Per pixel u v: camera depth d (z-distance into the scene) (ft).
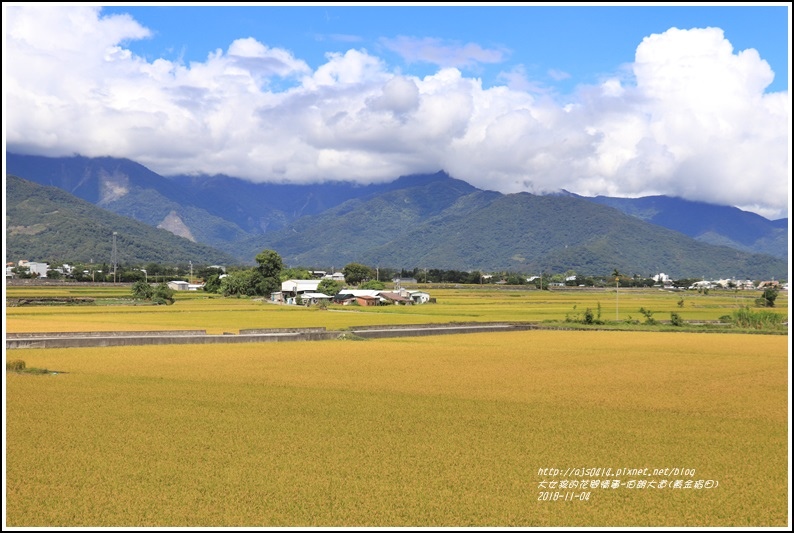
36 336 242.37
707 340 280.72
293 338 261.24
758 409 134.21
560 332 318.45
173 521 75.97
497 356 215.51
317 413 126.21
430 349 233.76
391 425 117.50
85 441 104.73
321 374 172.96
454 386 157.69
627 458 99.71
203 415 123.24
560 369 188.14
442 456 99.40
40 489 84.94
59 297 518.37
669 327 339.36
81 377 161.68
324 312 441.68
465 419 122.72
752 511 81.15
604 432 114.11
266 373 173.37
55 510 78.64
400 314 421.59
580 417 125.39
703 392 153.07
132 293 546.26
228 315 394.93
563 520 78.02
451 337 284.61
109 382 155.53
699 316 423.64
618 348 245.04
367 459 97.76
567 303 556.92
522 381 166.09
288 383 158.81
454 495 84.58
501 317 397.60
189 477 89.35
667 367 194.49
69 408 126.93
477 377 171.63
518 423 119.96
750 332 324.39
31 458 96.27
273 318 374.63
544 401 140.77
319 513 78.48
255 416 123.03
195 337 244.63
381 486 87.04
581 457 99.86
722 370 189.06
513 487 87.51
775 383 166.30
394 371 179.93
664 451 103.45
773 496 85.81
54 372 169.48
